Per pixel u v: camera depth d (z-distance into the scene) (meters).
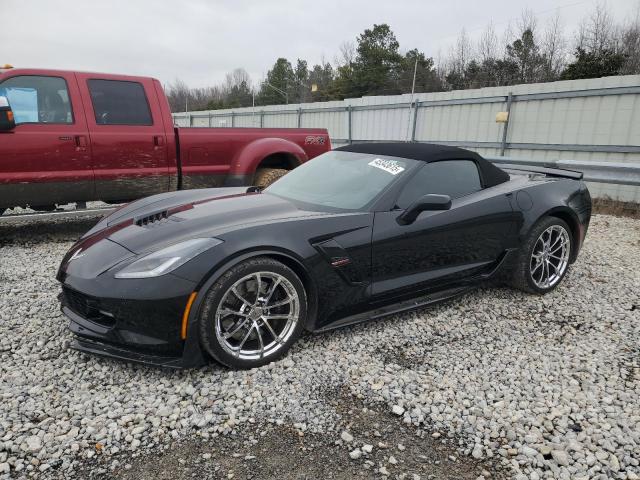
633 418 2.40
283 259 2.77
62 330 3.16
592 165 7.67
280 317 2.79
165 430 2.22
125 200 5.72
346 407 2.43
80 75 5.25
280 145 6.34
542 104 10.80
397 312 3.29
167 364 2.50
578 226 4.17
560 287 4.29
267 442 2.16
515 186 3.93
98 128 5.30
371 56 47.69
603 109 9.70
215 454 2.07
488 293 4.10
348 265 2.98
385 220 3.14
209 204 3.38
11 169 4.90
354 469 2.01
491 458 2.12
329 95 51.31
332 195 3.42
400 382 2.65
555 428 2.33
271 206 3.24
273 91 64.56
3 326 3.19
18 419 2.24
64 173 5.16
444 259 3.45
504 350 3.09
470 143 12.69
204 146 5.95
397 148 3.77
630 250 5.61
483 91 12.10
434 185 3.48
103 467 1.97
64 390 2.49
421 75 45.12
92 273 2.63
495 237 3.68
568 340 3.26
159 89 5.73
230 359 2.63
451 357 2.97
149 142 5.59
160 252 2.59
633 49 33.91
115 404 2.38
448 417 2.38
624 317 3.66
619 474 2.03
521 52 37.66
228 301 2.64
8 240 5.61
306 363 2.82
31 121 5.00
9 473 1.92
